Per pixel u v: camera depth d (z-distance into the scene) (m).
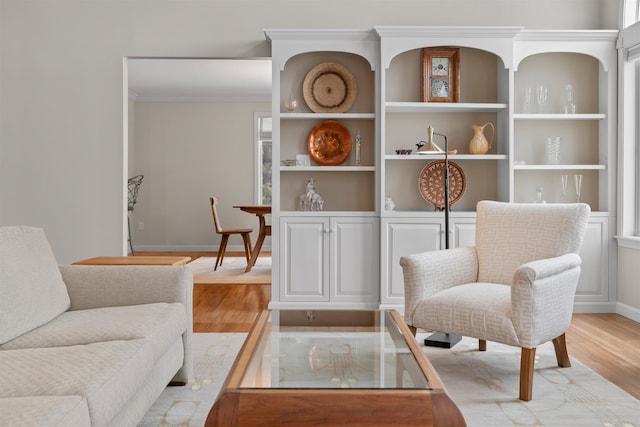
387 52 4.45
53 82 4.81
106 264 3.18
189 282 2.68
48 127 4.82
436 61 4.73
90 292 2.56
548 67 4.82
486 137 4.86
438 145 4.88
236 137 9.66
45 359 1.72
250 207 6.86
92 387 1.51
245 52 4.84
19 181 4.82
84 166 4.82
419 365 1.77
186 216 9.70
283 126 4.91
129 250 9.59
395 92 4.84
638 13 4.36
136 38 4.82
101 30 4.81
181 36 4.82
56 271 2.46
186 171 9.67
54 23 4.80
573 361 3.14
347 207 4.92
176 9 4.82
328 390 1.55
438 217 4.49
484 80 4.83
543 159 4.80
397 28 4.39
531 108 4.80
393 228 4.50
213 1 4.82
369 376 1.70
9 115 4.82
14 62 4.80
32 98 4.81
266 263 7.86
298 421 1.50
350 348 2.00
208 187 9.70
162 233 9.71
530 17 4.80
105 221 4.83
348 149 4.84
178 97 9.60
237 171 9.70
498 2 4.80
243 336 3.72
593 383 2.76
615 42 4.50
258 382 1.62
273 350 1.96
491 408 2.43
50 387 1.50
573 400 2.53
